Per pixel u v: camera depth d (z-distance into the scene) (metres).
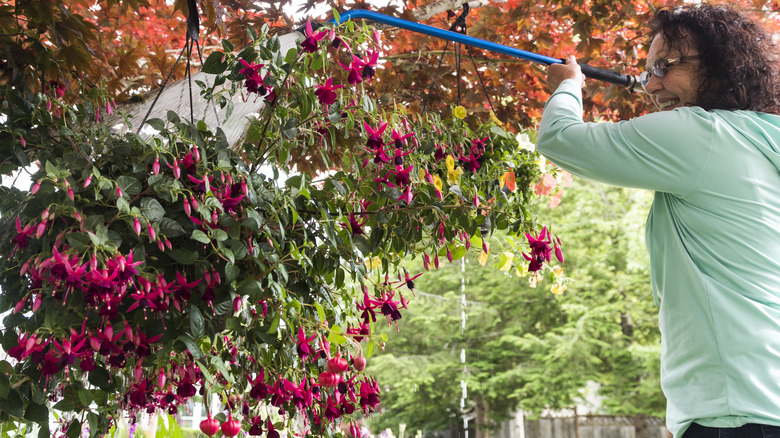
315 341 1.42
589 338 10.85
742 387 1.08
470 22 3.10
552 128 1.35
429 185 1.56
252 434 1.48
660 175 1.21
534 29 3.08
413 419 12.23
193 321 1.14
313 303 1.46
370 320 1.53
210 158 1.30
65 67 1.79
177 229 1.16
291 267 1.40
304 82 1.37
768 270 1.15
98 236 1.04
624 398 10.98
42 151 1.29
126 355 1.19
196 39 1.50
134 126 1.63
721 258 1.17
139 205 1.22
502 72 3.13
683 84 1.37
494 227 1.65
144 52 2.63
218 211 1.23
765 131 1.23
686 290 1.19
